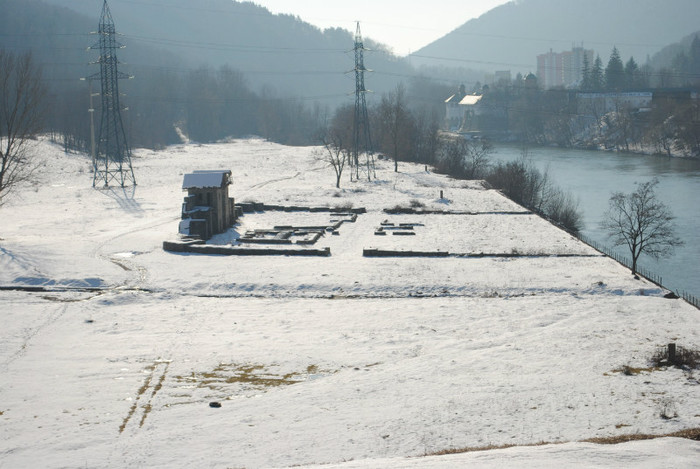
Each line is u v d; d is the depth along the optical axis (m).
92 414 23.25
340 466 17.80
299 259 47.62
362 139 148.50
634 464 17.64
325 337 32.16
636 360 28.69
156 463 19.61
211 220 57.53
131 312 35.78
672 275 56.69
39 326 32.94
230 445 20.78
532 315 35.94
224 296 39.47
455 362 28.45
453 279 42.75
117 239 52.34
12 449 20.50
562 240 56.72
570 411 23.09
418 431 21.59
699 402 23.92
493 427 21.84
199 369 27.84
